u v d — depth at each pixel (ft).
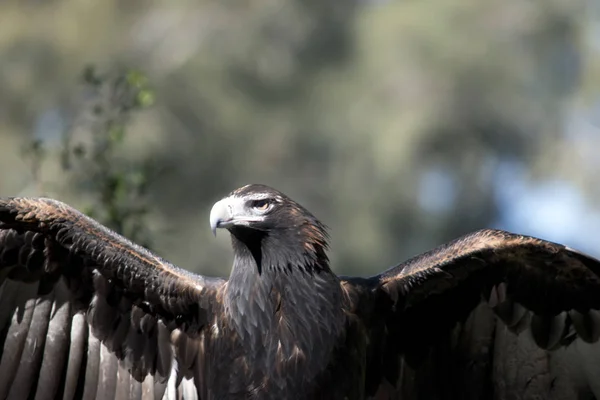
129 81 43.91
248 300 35.63
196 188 87.04
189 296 36.55
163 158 84.84
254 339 35.53
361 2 95.96
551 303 37.17
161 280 36.55
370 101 90.79
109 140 43.57
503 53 93.15
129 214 42.52
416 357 37.73
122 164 44.55
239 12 91.81
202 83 89.25
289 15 91.97
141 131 84.69
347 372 35.76
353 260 89.71
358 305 36.32
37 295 36.73
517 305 37.37
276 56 91.86
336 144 90.33
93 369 36.94
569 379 37.35
